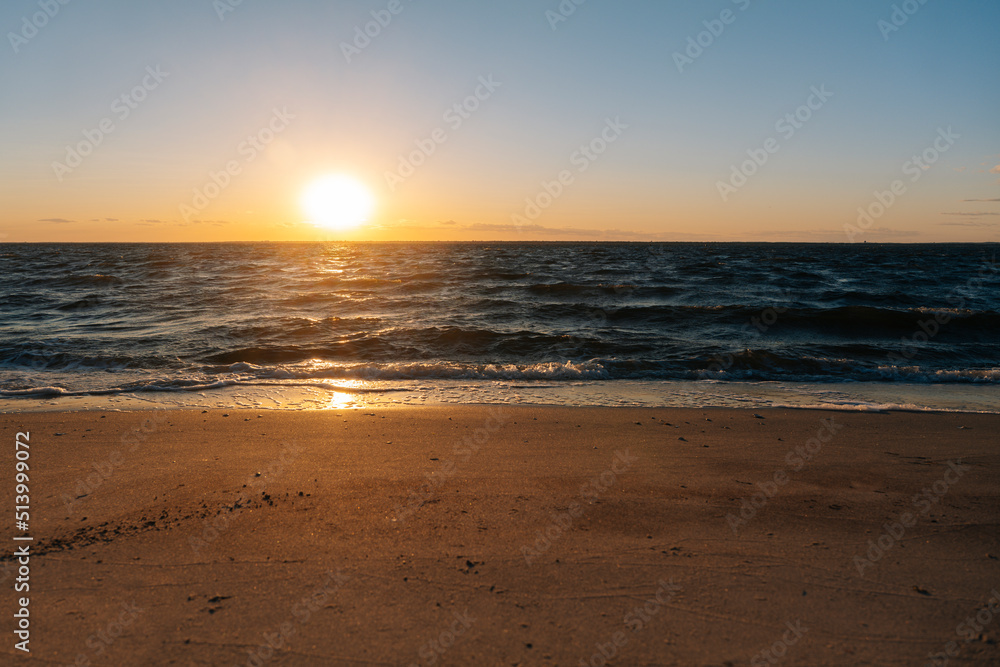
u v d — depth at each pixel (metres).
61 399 8.73
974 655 2.77
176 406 8.29
